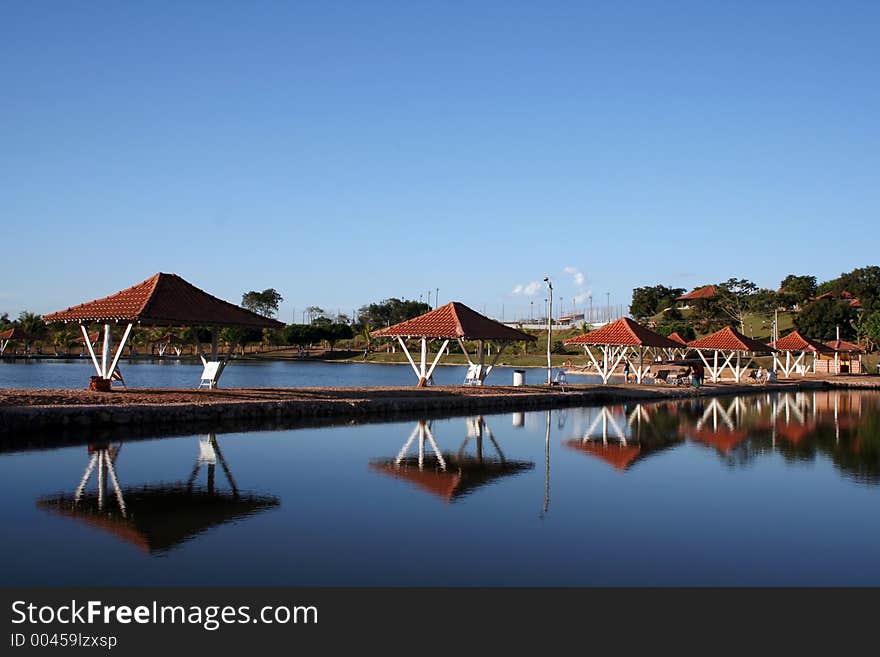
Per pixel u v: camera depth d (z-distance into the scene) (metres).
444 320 35.06
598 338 43.69
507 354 95.25
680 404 36.38
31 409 18.95
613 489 14.16
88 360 74.12
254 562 9.19
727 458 18.38
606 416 29.19
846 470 16.73
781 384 51.06
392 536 10.42
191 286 26.69
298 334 107.50
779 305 94.75
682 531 11.12
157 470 14.72
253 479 14.14
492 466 16.38
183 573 8.78
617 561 9.64
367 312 140.25
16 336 81.62
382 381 53.31
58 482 13.34
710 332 91.06
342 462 16.31
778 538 10.84
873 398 42.22
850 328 81.50
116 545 9.67
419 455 17.70
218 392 25.42
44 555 9.25
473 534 10.64
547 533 10.82
